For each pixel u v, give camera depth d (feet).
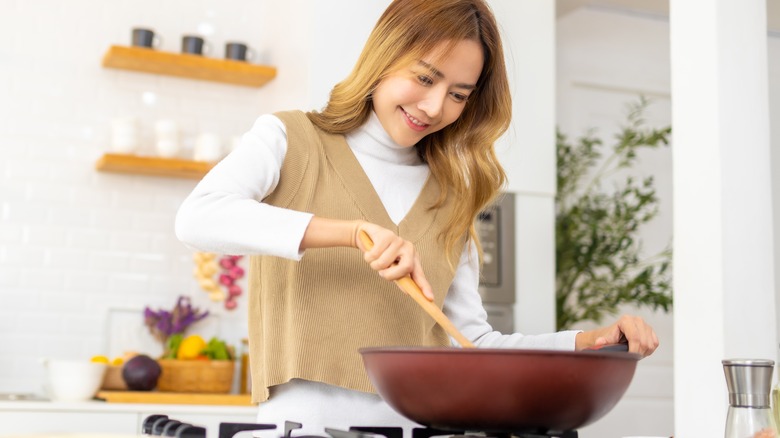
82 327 10.78
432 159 4.99
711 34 6.59
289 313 4.36
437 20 4.39
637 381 12.00
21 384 10.50
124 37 11.34
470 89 4.60
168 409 9.12
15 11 10.93
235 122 11.65
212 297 11.21
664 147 12.59
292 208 4.43
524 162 10.16
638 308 11.76
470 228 5.05
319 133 4.69
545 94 10.36
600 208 11.85
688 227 6.64
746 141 6.55
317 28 9.35
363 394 4.37
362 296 4.40
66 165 10.94
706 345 6.43
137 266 11.09
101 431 8.89
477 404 3.12
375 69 4.51
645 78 12.61
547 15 10.48
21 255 10.67
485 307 9.82
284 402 4.33
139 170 10.89
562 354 3.05
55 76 11.00
